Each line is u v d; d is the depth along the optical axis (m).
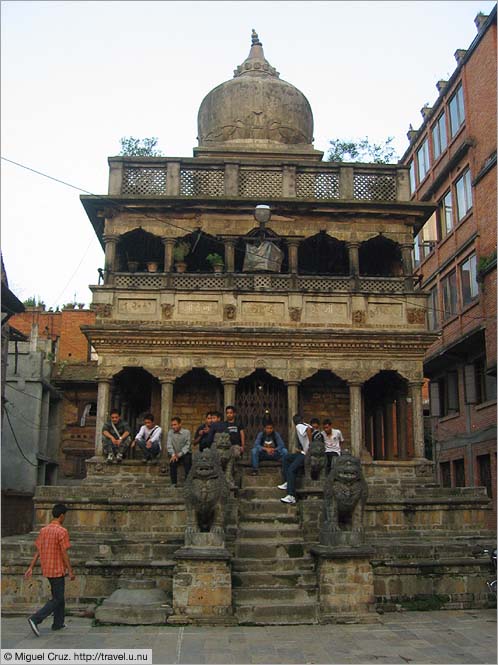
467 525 18.72
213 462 14.10
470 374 29.94
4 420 31.27
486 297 27.27
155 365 21.52
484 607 15.09
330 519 14.34
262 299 22.11
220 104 26.64
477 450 28.98
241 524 16.94
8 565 15.06
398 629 12.86
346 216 23.05
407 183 23.36
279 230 22.98
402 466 21.02
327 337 21.67
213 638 12.02
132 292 21.89
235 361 21.69
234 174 23.12
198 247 24.33
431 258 35.22
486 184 28.11
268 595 13.88
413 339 21.86
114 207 22.56
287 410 22.95
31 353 32.09
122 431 21.05
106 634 12.26
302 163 23.39
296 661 10.60
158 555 16.27
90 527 17.80
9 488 30.73
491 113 27.95
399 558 15.66
